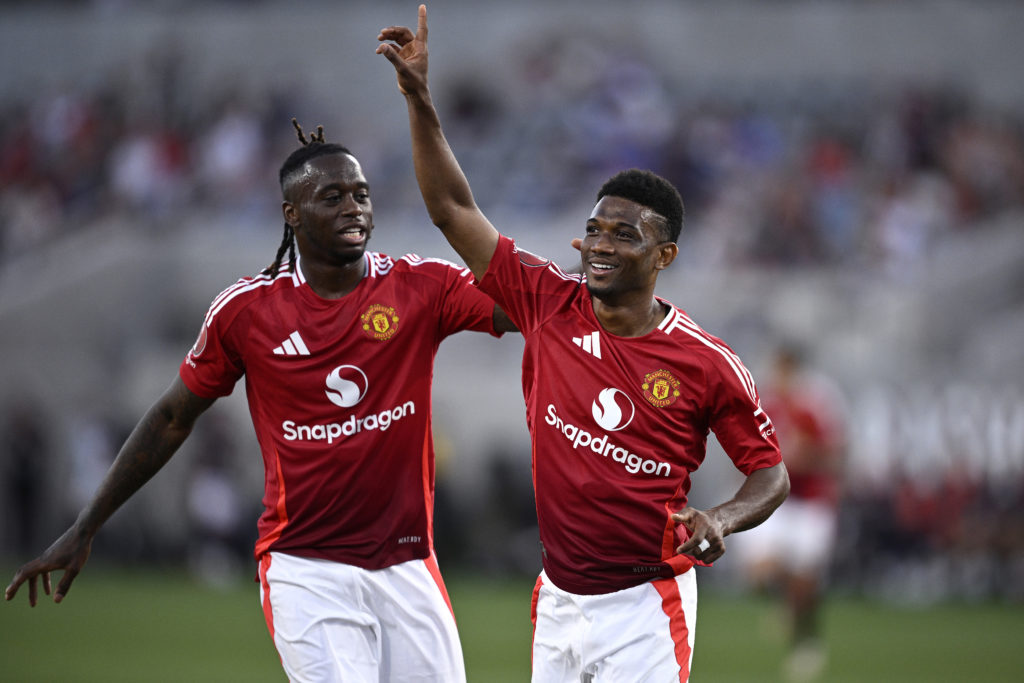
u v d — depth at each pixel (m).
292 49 87.62
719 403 16.47
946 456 56.88
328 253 17.53
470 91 81.75
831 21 84.62
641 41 85.56
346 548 17.53
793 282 65.25
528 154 77.50
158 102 85.38
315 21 87.62
